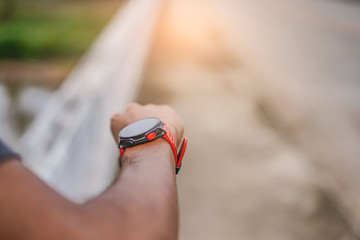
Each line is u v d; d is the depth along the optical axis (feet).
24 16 48.62
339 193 9.64
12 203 0.99
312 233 8.13
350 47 34.63
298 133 13.69
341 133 13.99
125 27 18.69
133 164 1.54
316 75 23.26
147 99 17.37
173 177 1.48
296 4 83.87
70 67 24.91
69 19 49.21
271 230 8.23
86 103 7.62
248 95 18.34
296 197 9.40
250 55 28.73
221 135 13.26
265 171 10.75
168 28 41.24
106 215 1.11
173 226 1.24
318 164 11.28
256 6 77.77
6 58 26.50
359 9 73.97
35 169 4.70
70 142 5.66
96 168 8.30
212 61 26.11
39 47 28.09
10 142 13.96
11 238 0.98
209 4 78.59
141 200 1.22
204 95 18.07
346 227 8.29
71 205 1.08
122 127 2.22
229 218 8.61
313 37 39.83
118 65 12.96
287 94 18.85
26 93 19.43
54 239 0.99
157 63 24.88
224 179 10.23
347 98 18.62
